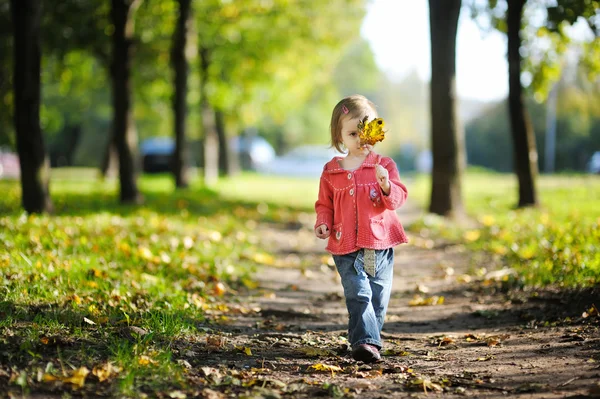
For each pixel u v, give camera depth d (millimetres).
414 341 6414
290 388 4727
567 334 6086
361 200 5586
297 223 19016
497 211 18344
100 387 4555
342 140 5754
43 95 41438
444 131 17234
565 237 10875
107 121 58594
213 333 6391
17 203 15875
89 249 9961
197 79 32156
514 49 18266
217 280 9414
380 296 5574
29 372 4691
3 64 22750
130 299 7141
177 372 4898
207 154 32531
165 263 9695
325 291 9562
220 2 28406
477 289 8992
